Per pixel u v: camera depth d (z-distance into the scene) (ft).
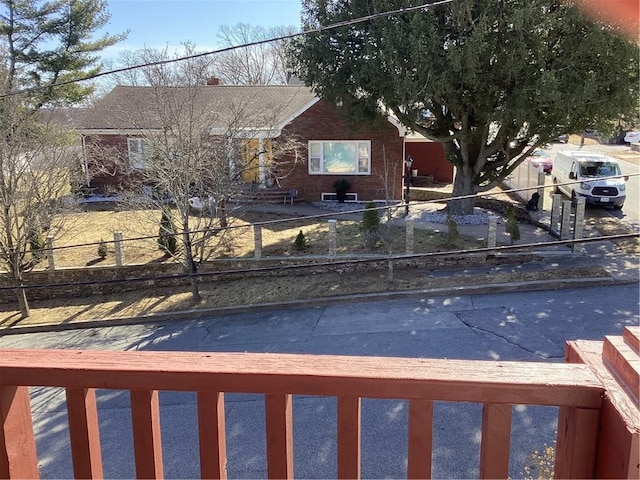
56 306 46.19
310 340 35.68
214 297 44.75
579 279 42.29
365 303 41.91
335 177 68.44
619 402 3.51
